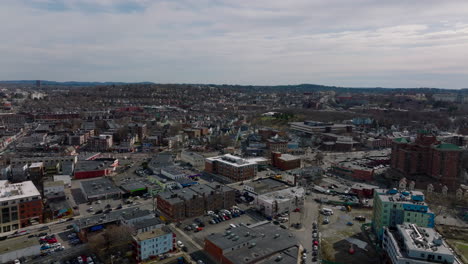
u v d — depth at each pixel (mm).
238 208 197125
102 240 142625
